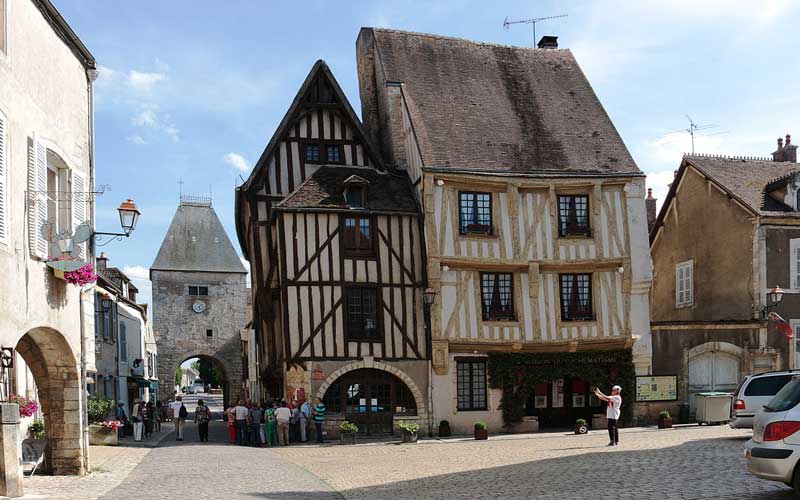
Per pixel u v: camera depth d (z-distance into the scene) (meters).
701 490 7.96
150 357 34.59
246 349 38.12
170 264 38.44
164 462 13.23
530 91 22.69
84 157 11.92
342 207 18.86
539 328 19.64
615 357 19.92
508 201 19.89
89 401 18.34
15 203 8.95
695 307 22.88
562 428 20.08
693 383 20.09
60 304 10.52
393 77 21.67
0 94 8.47
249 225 20.98
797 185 20.67
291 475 11.04
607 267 20.11
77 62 11.72
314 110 20.52
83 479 10.59
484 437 17.44
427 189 19.31
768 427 7.11
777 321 20.16
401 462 12.62
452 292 19.30
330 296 18.55
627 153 21.36
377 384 18.94
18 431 8.43
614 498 7.75
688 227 23.36
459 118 21.09
